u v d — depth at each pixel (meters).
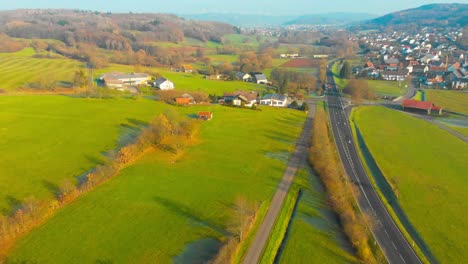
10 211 57.56
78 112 116.31
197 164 79.81
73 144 88.25
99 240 51.12
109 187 67.12
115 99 137.00
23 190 64.81
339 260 49.53
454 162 87.44
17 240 50.44
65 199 61.16
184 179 71.88
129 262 47.06
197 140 95.75
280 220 58.75
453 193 71.25
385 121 123.94
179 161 81.12
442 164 86.06
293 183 72.50
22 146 85.31
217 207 61.75
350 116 129.38
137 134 97.94
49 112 114.62
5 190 64.44
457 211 64.44
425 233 57.34
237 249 50.12
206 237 53.22
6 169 72.81
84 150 84.81
